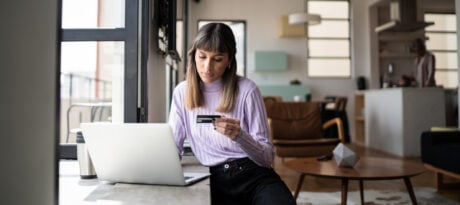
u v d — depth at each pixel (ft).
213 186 4.04
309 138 12.33
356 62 23.73
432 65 16.30
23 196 1.86
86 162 4.01
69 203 2.94
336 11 24.26
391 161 7.64
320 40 24.23
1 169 1.80
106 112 7.79
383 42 23.50
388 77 23.24
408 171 6.50
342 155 6.95
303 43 23.75
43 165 1.91
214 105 4.16
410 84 17.44
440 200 8.71
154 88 7.07
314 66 24.17
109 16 5.98
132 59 5.95
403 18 19.45
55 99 1.95
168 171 3.37
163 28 7.37
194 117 4.20
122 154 3.42
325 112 19.19
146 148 3.31
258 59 23.03
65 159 5.37
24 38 1.84
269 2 23.79
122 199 3.06
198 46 3.91
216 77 4.02
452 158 8.83
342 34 24.26
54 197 1.94
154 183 3.54
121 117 6.15
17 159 1.83
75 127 5.57
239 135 3.48
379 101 18.62
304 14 20.20
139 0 6.03
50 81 1.93
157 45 7.17
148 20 6.13
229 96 4.05
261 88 22.95
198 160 4.39
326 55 24.22
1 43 1.77
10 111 1.80
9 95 1.80
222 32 3.91
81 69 10.11
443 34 23.90
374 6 22.85
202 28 4.00
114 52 6.48
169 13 7.98
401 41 23.54
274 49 23.70
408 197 8.93
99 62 6.76
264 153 3.75
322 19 24.23
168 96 10.21
